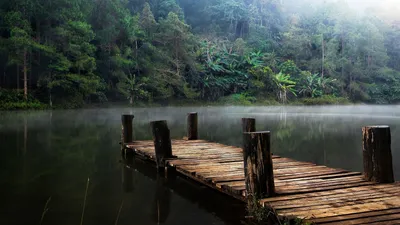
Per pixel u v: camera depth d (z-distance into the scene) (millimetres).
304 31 48469
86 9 26047
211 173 4449
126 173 5500
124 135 7539
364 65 44969
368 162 4051
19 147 7918
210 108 30969
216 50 38500
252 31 47906
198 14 51594
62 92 24344
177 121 16375
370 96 41625
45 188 4473
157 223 3264
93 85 23828
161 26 32375
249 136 3396
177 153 6133
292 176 4293
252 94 36562
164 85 30078
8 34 23031
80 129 12266
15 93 22031
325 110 29203
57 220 3305
